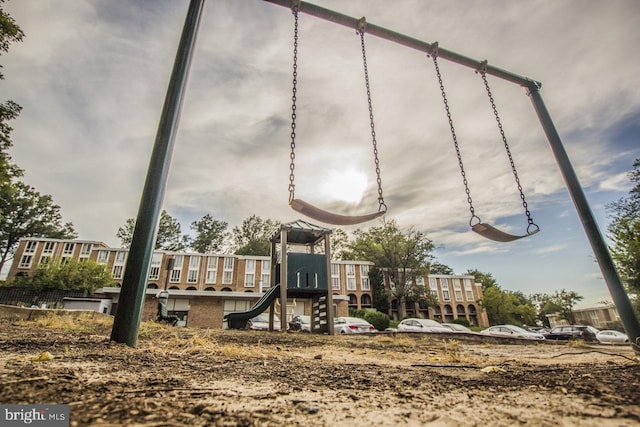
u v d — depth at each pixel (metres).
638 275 14.67
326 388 1.78
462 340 9.87
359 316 33.72
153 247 3.87
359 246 52.03
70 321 7.91
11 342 3.37
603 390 1.56
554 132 5.94
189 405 1.29
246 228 63.06
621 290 4.48
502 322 51.22
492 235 5.41
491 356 4.97
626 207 23.83
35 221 49.97
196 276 42.59
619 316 4.45
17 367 1.91
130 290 3.62
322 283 13.05
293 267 12.95
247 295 26.89
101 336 4.69
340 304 30.86
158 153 4.04
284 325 12.01
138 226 3.81
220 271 43.31
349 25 5.91
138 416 1.12
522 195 5.58
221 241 64.88
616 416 1.16
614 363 3.25
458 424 1.12
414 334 10.70
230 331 9.46
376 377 2.19
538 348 7.52
